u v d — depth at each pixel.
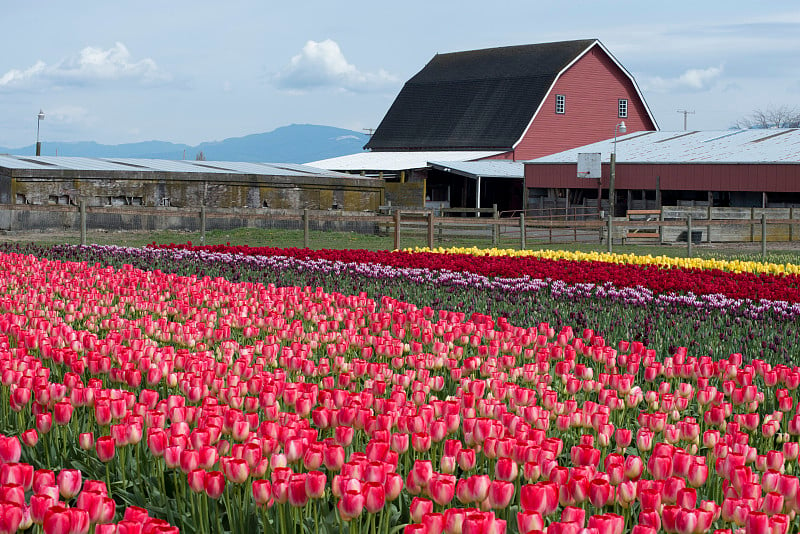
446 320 16.94
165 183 51.84
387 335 14.09
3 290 20.72
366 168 93.50
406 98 114.94
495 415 9.04
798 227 58.62
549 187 81.56
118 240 44.91
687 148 77.69
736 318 18.70
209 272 28.78
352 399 8.81
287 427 7.75
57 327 13.19
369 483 6.24
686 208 56.84
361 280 26.58
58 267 25.56
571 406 9.73
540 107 101.12
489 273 27.70
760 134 78.75
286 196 56.12
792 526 7.16
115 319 14.97
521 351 14.56
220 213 51.22
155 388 11.29
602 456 8.92
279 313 16.89
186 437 7.67
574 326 18.41
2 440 7.09
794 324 19.30
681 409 10.48
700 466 7.02
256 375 10.45
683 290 23.91
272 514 7.70
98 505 6.07
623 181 76.12
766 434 9.10
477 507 6.43
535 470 7.19
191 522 7.84
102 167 52.44
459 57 117.06
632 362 11.95
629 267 28.70
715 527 7.87
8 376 9.96
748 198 71.38
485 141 102.06
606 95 105.94
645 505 6.33
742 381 11.08
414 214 57.97
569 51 104.31
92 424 9.73
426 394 10.45
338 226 54.28
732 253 48.69
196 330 13.77
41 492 6.46
